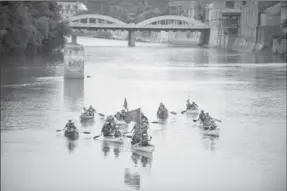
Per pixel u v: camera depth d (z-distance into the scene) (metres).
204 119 96.75
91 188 68.75
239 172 73.44
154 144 86.94
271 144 87.69
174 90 148.88
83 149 83.38
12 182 70.50
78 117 105.69
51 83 150.00
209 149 84.81
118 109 115.56
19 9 195.62
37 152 81.00
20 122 99.75
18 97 126.69
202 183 71.38
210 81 172.88
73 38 156.00
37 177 71.44
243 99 135.12
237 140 89.81
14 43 198.50
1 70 174.25
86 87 146.75
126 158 79.62
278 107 123.56
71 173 73.56
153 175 73.38
